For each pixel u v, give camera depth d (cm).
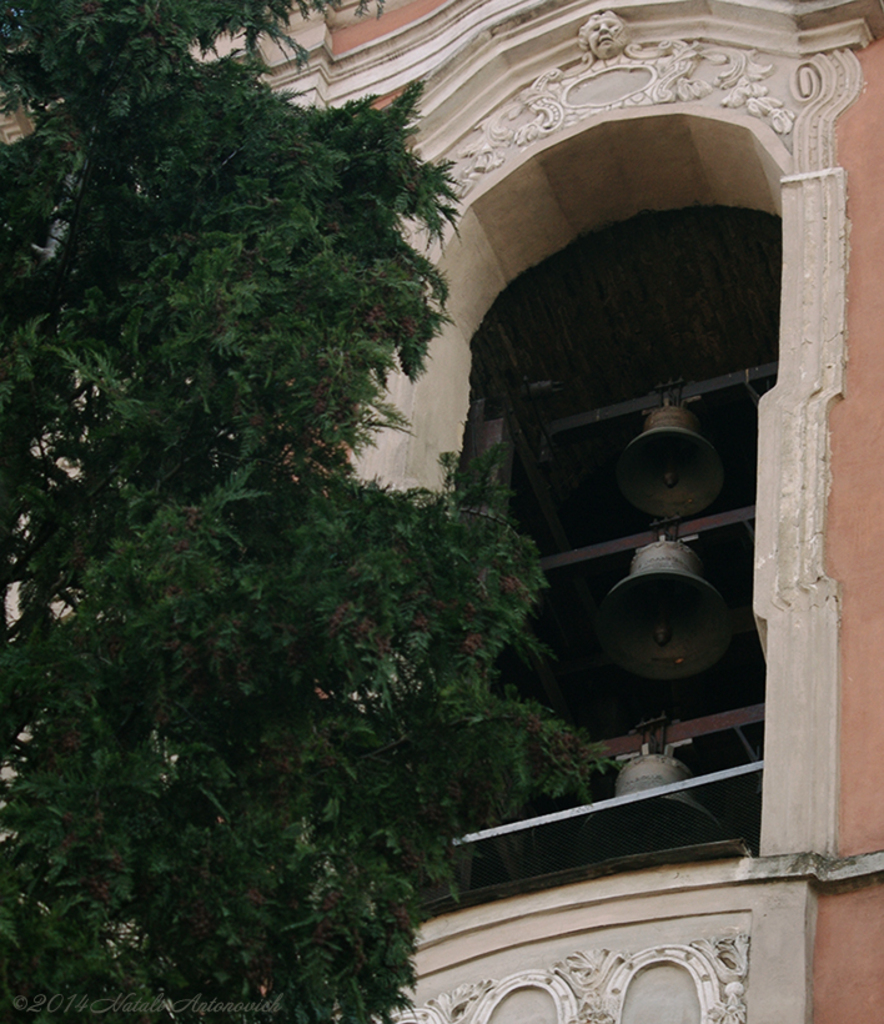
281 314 1298
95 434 1256
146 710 1127
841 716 1728
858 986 1496
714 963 1548
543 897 1670
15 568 1242
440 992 1641
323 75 2656
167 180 1415
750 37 2452
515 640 1271
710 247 2567
